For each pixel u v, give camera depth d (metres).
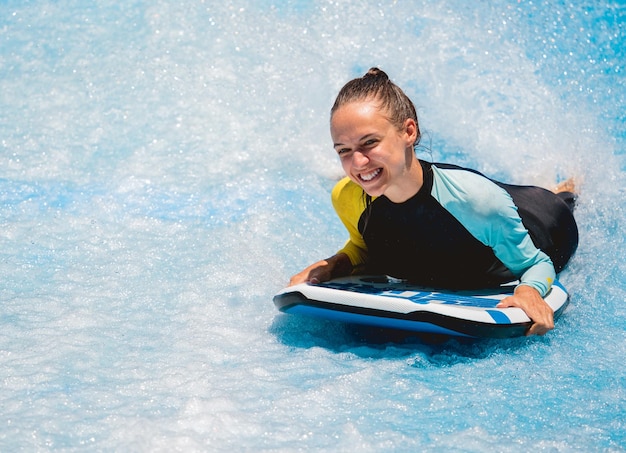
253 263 16.77
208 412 11.21
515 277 15.06
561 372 12.82
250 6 26.33
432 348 13.92
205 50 24.55
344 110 13.05
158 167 20.70
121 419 11.00
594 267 16.73
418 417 11.41
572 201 19.20
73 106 22.61
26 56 24.22
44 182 19.81
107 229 17.95
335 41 25.02
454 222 13.84
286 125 22.42
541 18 25.78
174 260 16.80
